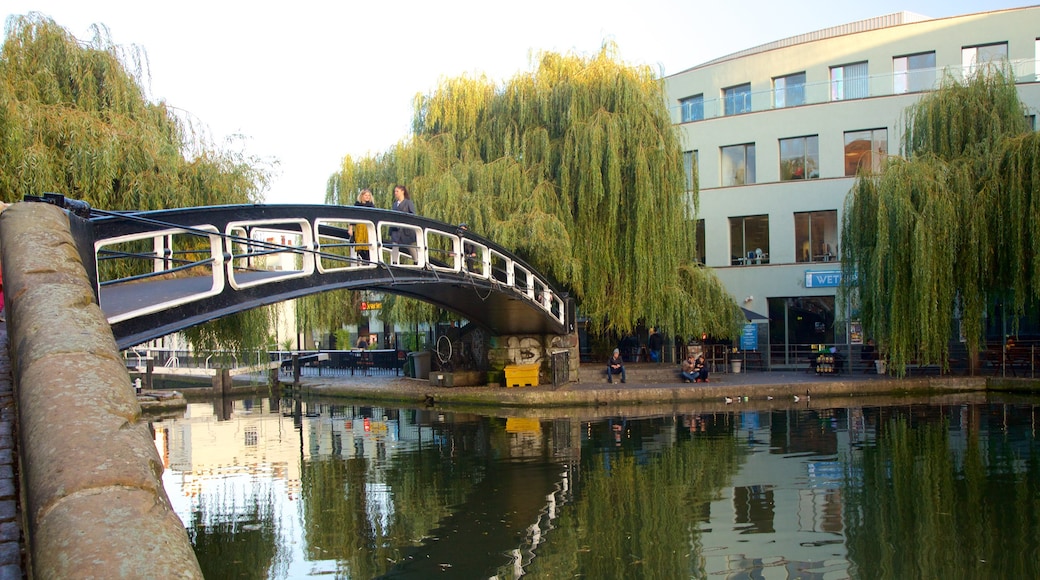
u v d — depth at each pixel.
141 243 12.43
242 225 8.72
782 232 31.17
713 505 10.59
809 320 30.92
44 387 2.53
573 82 23.50
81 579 1.65
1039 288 20.38
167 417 21.44
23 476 2.44
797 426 16.97
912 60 30.47
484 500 11.08
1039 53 28.83
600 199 23.11
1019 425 16.56
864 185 23.28
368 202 14.44
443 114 24.28
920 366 23.78
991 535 9.11
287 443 16.33
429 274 13.54
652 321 23.86
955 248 21.58
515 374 22.98
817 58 31.53
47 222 4.53
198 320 7.82
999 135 22.06
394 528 9.77
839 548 8.73
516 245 21.44
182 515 10.53
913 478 11.91
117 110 13.26
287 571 8.21
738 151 32.31
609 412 19.86
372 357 32.22
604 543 9.05
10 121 10.71
